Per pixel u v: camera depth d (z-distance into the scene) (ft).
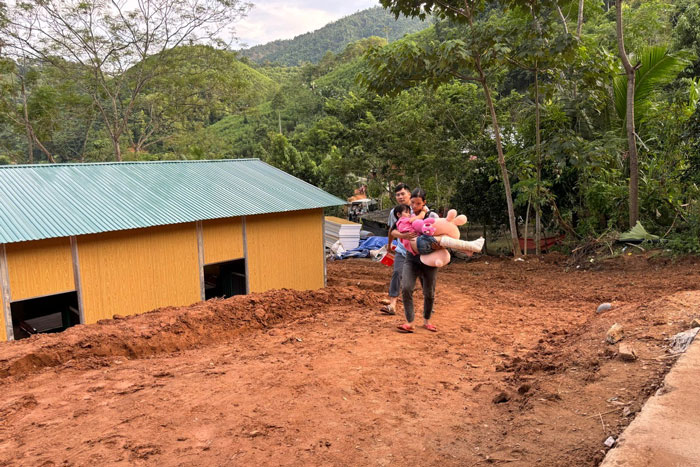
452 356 16.08
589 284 33.47
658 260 36.60
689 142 40.96
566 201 52.75
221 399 12.00
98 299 30.19
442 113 63.72
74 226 28.30
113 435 10.14
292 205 38.96
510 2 46.39
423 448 9.55
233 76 109.19
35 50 92.43
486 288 34.47
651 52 43.29
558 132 44.88
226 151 115.24
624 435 8.25
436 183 67.15
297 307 23.03
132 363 15.44
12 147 126.31
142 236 31.94
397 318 21.75
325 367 14.42
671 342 13.08
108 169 38.68
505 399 11.75
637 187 42.42
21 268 27.14
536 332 19.65
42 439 10.04
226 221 36.29
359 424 10.69
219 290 42.91
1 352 15.29
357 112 78.13
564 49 40.98
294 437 10.03
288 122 280.51
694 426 8.41
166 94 106.01
